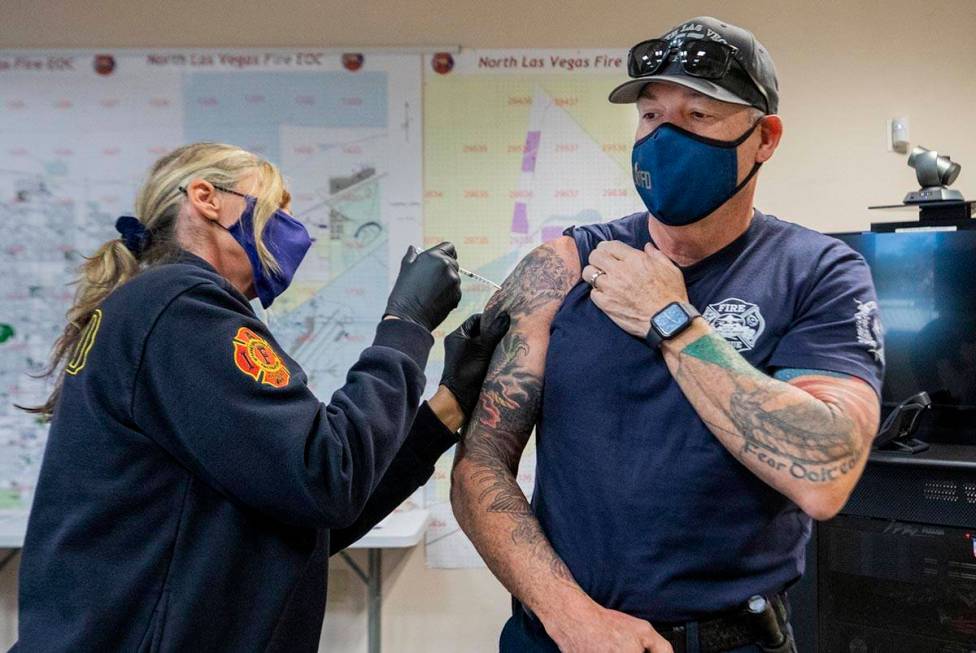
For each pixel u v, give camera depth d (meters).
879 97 2.76
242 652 1.00
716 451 1.03
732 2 2.77
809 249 1.11
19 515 2.73
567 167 2.75
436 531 2.77
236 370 0.96
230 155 1.15
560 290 1.22
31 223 2.77
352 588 2.82
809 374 1.03
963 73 2.75
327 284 2.77
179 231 1.11
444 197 2.76
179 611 0.95
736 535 1.03
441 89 2.75
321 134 2.76
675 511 1.03
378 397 1.07
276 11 2.77
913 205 2.19
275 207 1.15
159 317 0.97
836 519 1.86
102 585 0.95
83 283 1.11
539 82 2.74
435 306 1.23
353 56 2.74
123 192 2.77
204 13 2.77
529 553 1.09
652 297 1.08
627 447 1.07
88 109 2.76
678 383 1.04
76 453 0.97
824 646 1.86
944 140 2.76
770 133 1.10
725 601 1.03
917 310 2.07
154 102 2.76
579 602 1.04
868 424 0.99
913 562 1.77
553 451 1.13
